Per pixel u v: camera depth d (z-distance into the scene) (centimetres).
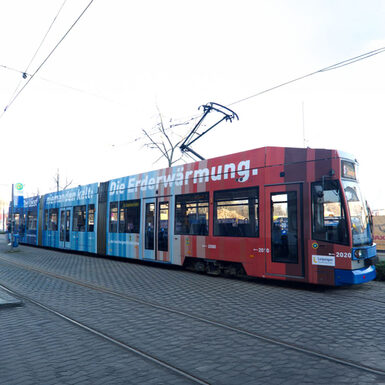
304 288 901
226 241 1018
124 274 1140
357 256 794
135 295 821
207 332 547
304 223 854
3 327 579
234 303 739
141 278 1059
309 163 863
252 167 974
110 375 394
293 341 504
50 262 1473
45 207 2200
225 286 930
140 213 1361
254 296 807
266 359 436
